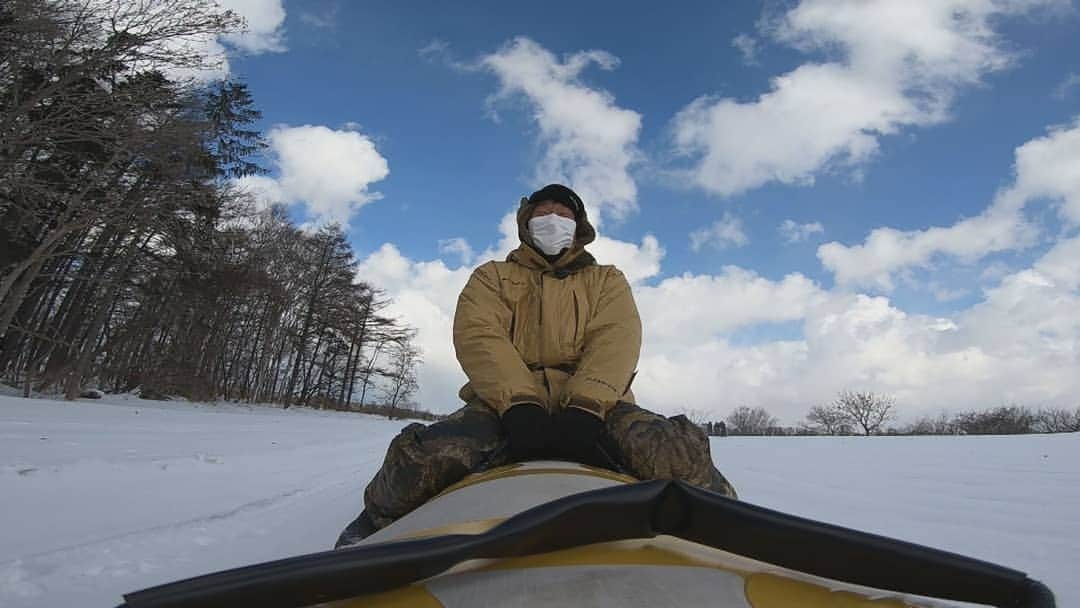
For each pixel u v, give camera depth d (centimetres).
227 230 2870
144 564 282
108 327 3161
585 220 276
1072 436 1348
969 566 112
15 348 2669
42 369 2578
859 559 110
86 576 261
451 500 153
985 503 464
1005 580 113
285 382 5559
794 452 1056
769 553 111
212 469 671
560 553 109
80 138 1797
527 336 245
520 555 106
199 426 1492
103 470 572
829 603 107
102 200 2055
